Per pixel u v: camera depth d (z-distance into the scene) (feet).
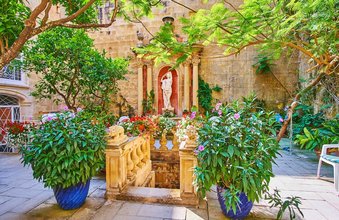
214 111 8.13
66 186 6.89
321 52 8.59
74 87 19.26
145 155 11.98
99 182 10.15
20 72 19.86
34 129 7.80
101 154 7.93
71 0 9.10
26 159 7.14
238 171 6.29
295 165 13.38
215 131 6.64
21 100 20.24
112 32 29.81
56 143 6.91
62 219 6.78
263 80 26.96
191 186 7.68
